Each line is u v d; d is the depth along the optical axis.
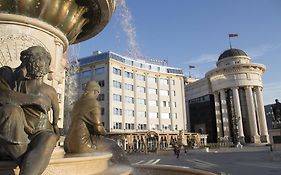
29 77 2.82
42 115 2.80
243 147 51.22
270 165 17.00
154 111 61.41
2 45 3.72
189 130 72.81
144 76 61.72
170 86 64.88
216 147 53.69
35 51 2.82
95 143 4.21
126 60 59.28
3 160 2.63
